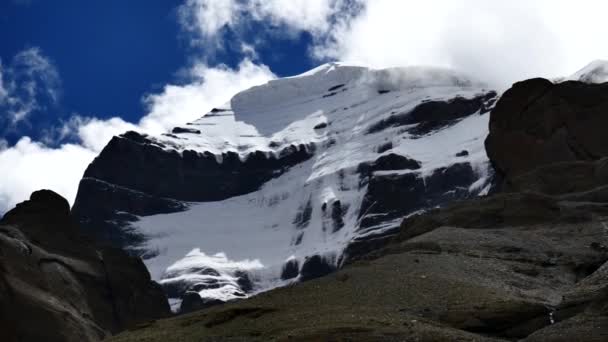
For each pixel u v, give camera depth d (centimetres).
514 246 8031
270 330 5619
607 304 5422
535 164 12750
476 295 6109
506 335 5706
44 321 12269
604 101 12675
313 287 6525
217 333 5759
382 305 6044
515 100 13050
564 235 8512
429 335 5250
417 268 6919
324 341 5250
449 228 8794
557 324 5416
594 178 10675
